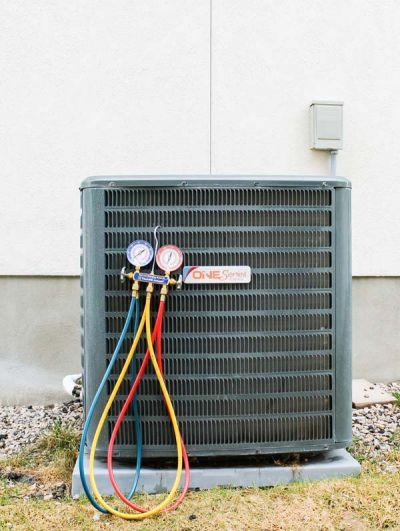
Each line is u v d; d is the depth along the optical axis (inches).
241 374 117.0
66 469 128.0
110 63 176.1
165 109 178.4
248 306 116.7
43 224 175.9
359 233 188.5
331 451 130.1
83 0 174.2
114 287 114.7
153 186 114.2
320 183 117.9
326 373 119.7
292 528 102.6
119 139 177.3
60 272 177.0
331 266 119.1
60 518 106.2
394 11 187.0
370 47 186.4
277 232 117.0
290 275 117.7
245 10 179.9
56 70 174.4
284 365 118.1
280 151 183.5
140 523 104.7
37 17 173.2
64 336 179.2
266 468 119.2
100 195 114.1
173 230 114.7
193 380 116.2
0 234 174.7
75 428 156.3
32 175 175.0
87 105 175.9
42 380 179.3
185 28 177.9
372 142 187.9
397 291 192.9
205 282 115.3
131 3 175.8
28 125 174.2
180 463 112.1
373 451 138.8
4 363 178.2
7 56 172.7
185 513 107.5
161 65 177.8
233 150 181.6
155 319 114.8
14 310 177.6
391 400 172.6
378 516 106.0
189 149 179.9
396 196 189.9
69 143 175.8
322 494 112.9
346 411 120.9
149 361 115.6
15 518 106.4
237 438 117.3
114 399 114.7
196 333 115.9
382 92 187.6
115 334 115.0
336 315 119.6
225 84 180.4
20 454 138.7
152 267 113.3
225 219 115.6
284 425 118.4
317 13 183.3
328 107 180.4
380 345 193.0
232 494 114.2
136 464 119.4
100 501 106.9
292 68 182.9
